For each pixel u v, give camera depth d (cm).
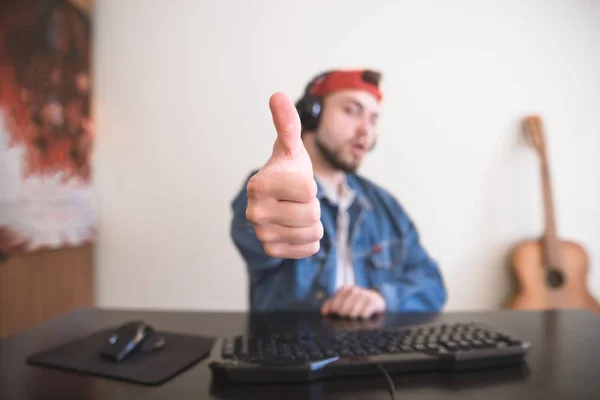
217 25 129
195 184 129
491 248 126
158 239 131
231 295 128
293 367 41
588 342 55
